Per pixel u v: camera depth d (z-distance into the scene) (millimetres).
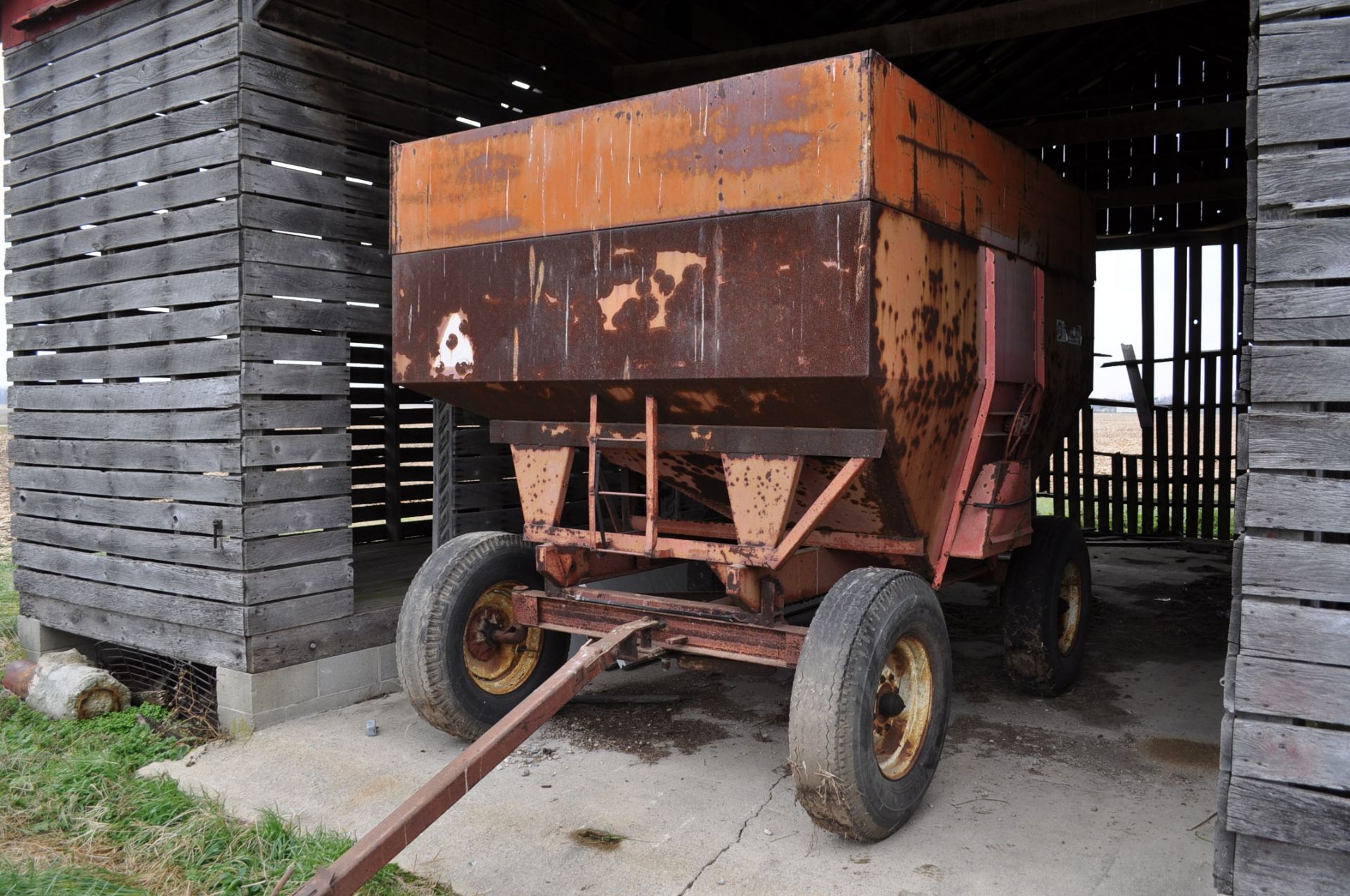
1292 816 2445
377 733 4812
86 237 5609
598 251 3887
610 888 3328
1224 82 9875
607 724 4934
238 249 4801
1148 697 5375
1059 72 10172
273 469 4992
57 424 5832
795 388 3508
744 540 3889
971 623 7176
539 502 4492
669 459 4457
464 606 4480
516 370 4156
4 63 6082
